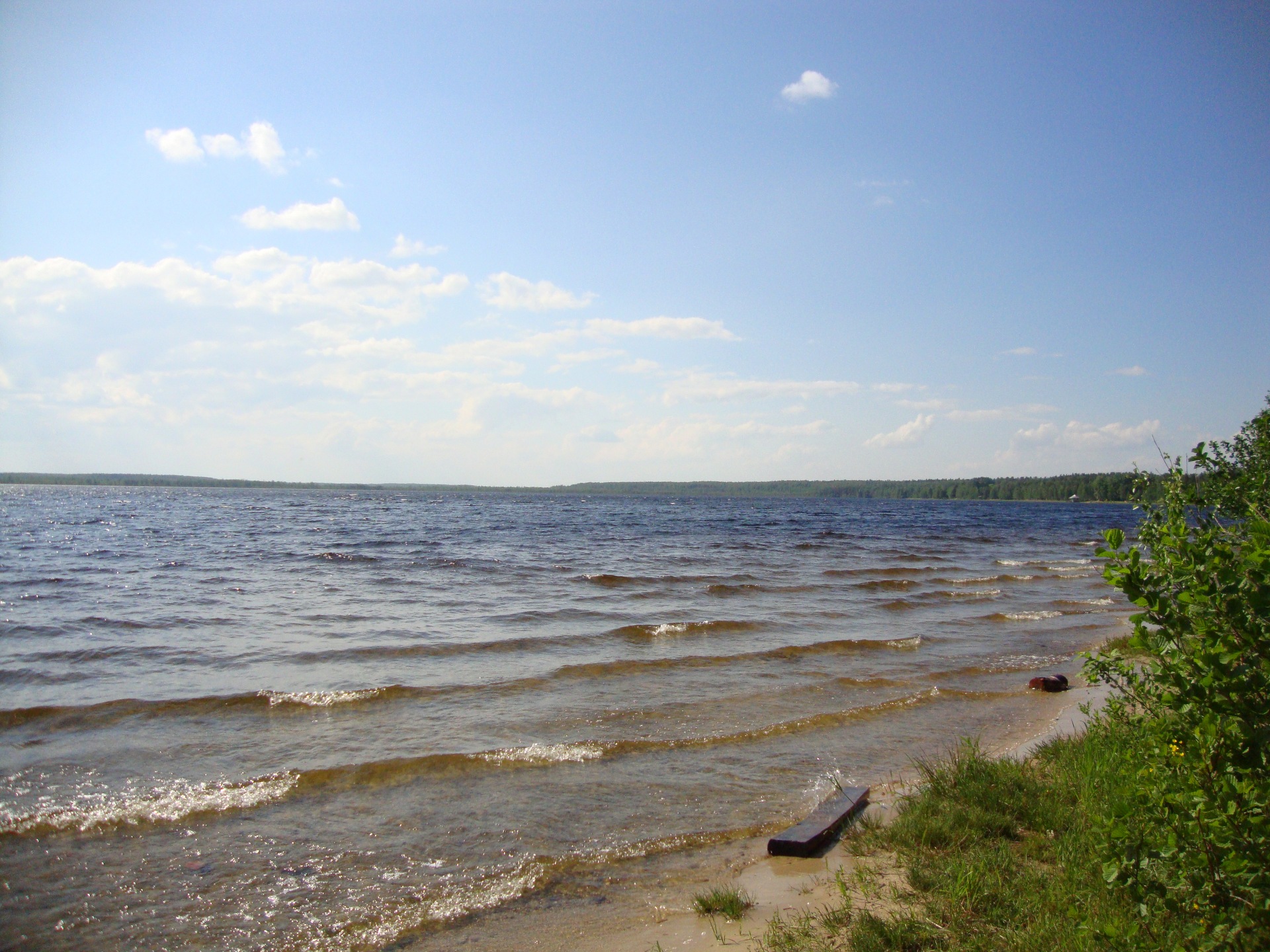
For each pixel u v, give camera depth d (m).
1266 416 6.12
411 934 4.92
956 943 4.07
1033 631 16.69
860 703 10.61
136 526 45.34
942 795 6.52
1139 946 3.55
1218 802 3.28
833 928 4.57
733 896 5.12
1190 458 4.86
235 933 4.89
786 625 16.39
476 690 10.70
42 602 17.39
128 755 7.90
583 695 10.65
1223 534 3.94
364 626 15.18
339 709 9.68
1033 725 9.76
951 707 10.57
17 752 7.91
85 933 4.84
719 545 38.59
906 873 5.26
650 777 7.75
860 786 7.48
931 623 17.36
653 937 4.81
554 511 82.19
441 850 6.09
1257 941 3.18
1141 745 5.15
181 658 12.14
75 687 10.34
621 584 22.50
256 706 9.62
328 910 5.19
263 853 5.97
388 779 7.52
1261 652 3.10
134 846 6.03
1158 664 3.71
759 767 8.07
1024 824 5.91
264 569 24.92
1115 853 3.75
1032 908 4.31
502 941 4.84
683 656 13.13
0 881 5.41
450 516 66.12
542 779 7.64
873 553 35.59
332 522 54.41
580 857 6.02
